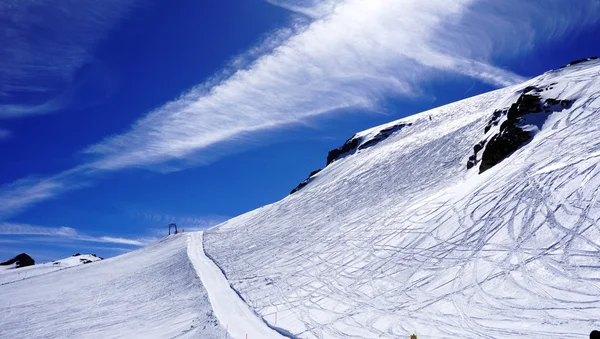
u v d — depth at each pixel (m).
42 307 35.72
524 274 16.12
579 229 16.53
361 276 24.50
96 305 34.53
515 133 28.91
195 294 31.86
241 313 24.58
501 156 29.05
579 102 26.94
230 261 42.41
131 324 26.44
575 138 23.34
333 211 47.28
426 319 16.47
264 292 28.14
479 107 60.78
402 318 17.38
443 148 48.03
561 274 14.89
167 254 58.38
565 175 20.38
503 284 16.28
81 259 77.19
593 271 14.11
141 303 32.94
